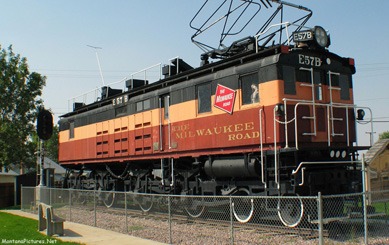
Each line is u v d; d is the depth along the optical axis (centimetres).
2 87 2989
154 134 1808
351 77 1460
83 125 2441
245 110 1358
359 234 1205
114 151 2112
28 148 3058
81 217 1834
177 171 1698
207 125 1510
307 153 1288
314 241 1079
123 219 1697
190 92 1600
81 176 2584
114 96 2148
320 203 951
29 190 2280
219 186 1517
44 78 3164
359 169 1373
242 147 1374
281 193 1230
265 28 1468
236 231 1262
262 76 1308
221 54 1576
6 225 1658
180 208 1684
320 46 1347
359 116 1444
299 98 1302
